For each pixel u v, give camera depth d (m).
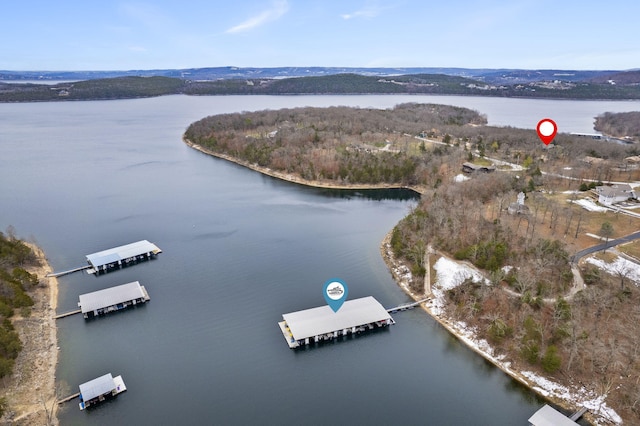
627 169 169.00
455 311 92.50
